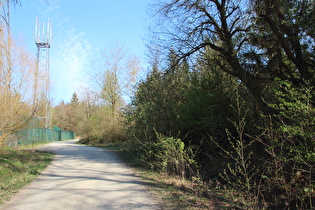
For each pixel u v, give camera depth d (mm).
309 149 5117
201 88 12219
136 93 14820
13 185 7523
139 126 14227
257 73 10531
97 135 32062
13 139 15438
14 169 9852
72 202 5844
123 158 14867
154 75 14164
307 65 8789
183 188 7352
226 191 7055
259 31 10320
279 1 8820
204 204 5785
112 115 30016
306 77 8305
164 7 13273
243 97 10453
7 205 5648
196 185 7766
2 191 6801
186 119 11961
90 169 10789
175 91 13812
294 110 5332
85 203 5773
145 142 12734
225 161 9578
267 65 10445
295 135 5434
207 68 13898
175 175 9102
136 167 11336
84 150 20531
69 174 9539
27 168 10641
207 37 13266
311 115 5121
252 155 8289
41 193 6652
